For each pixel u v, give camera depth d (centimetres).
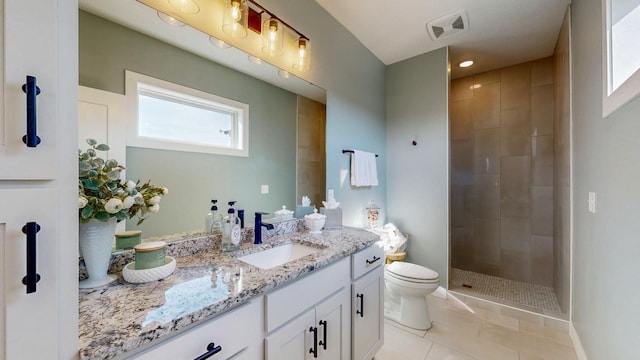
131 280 87
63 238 53
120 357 59
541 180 278
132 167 105
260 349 90
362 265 148
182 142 122
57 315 52
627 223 97
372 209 256
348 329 137
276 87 168
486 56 276
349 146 236
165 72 116
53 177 52
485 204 310
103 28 99
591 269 143
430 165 269
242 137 148
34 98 48
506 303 229
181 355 68
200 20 127
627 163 98
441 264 260
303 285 107
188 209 124
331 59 213
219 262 110
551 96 273
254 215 153
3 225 46
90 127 94
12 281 47
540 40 244
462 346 178
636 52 95
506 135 298
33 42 49
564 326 195
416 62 278
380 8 202
